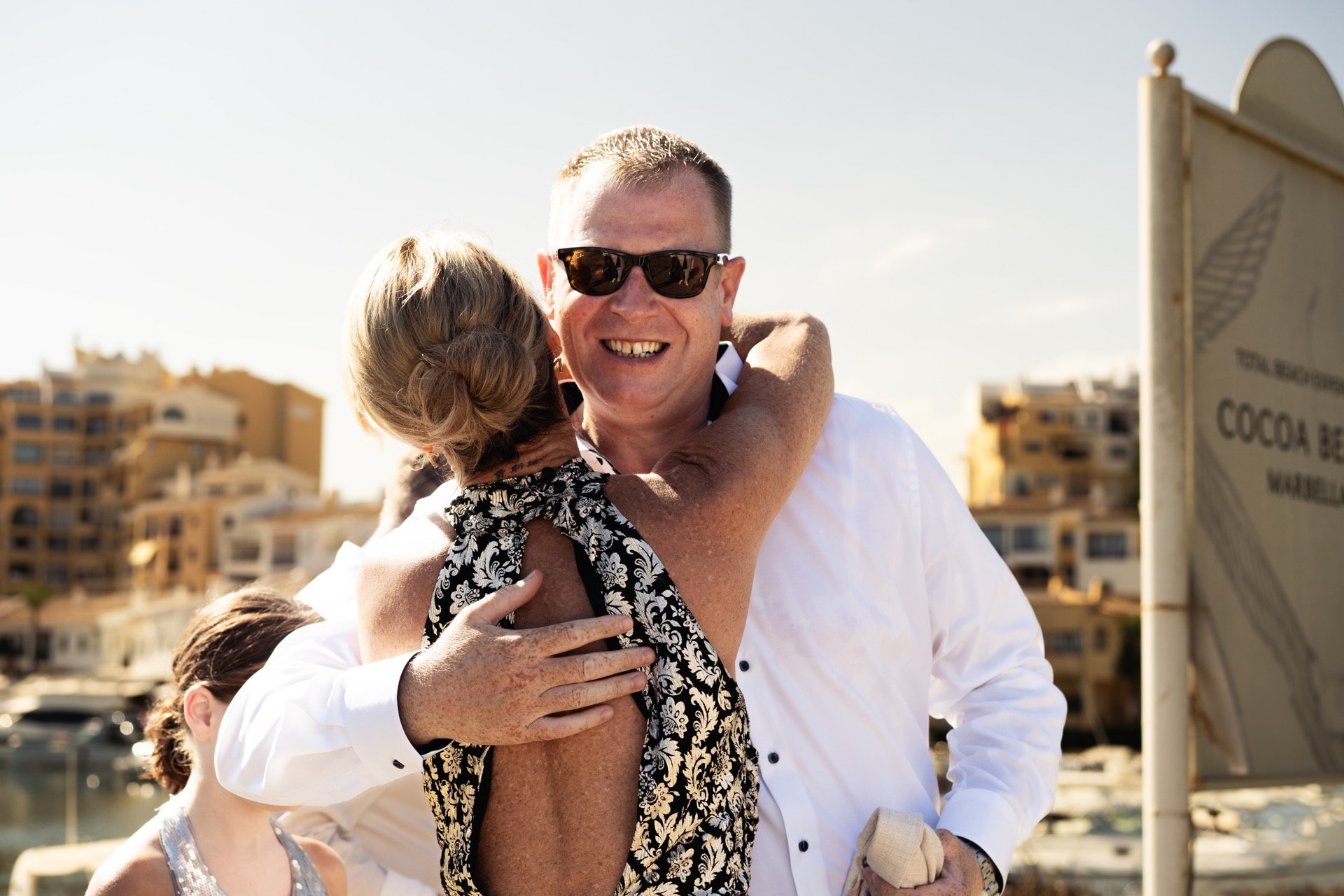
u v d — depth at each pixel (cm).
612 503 153
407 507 248
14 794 4025
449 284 151
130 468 8244
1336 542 432
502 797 147
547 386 157
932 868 171
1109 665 5075
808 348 194
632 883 144
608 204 188
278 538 6406
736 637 156
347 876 226
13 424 8938
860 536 194
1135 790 2386
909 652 196
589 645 148
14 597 8194
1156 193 360
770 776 182
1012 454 7300
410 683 146
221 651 211
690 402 195
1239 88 418
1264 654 384
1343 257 450
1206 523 371
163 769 224
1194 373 373
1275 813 1591
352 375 156
